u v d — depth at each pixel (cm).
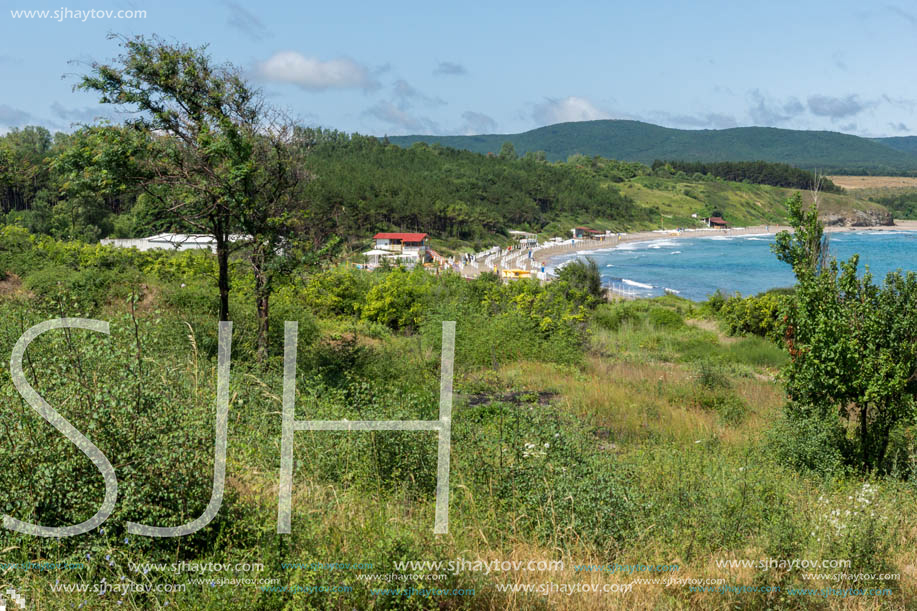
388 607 425
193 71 1195
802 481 930
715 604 504
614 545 586
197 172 1221
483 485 659
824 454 1025
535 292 3111
